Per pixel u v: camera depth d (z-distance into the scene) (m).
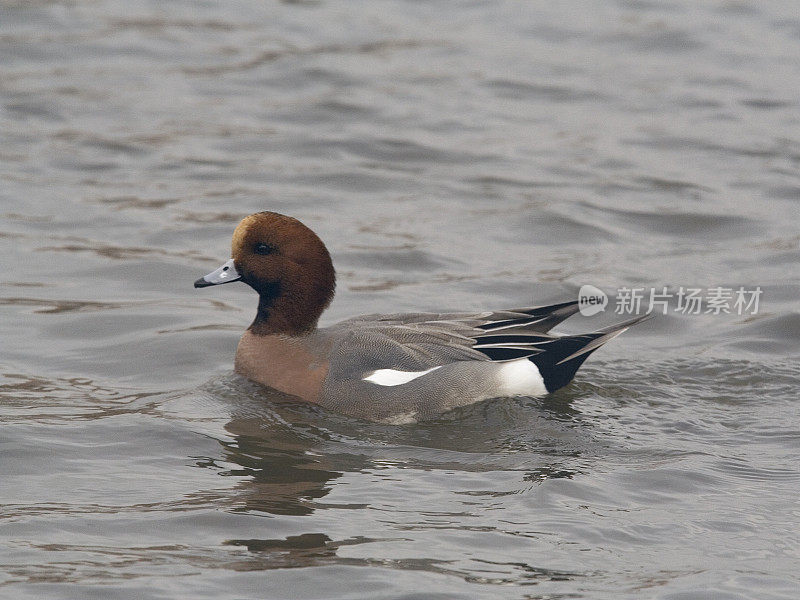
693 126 21.69
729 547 9.12
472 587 8.44
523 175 19.84
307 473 10.45
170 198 18.70
